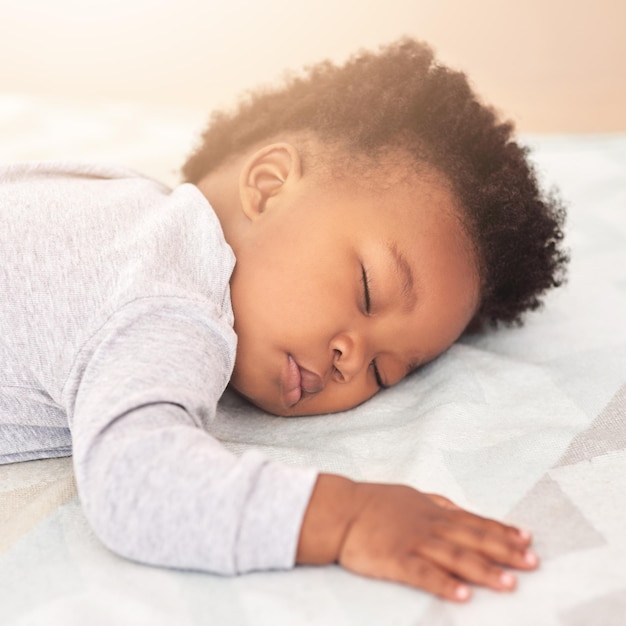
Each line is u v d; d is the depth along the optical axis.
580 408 0.86
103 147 1.51
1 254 0.79
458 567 0.60
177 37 2.41
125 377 0.69
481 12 2.49
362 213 0.89
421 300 0.88
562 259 1.10
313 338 0.84
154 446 0.63
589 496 0.71
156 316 0.74
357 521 0.61
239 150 1.05
